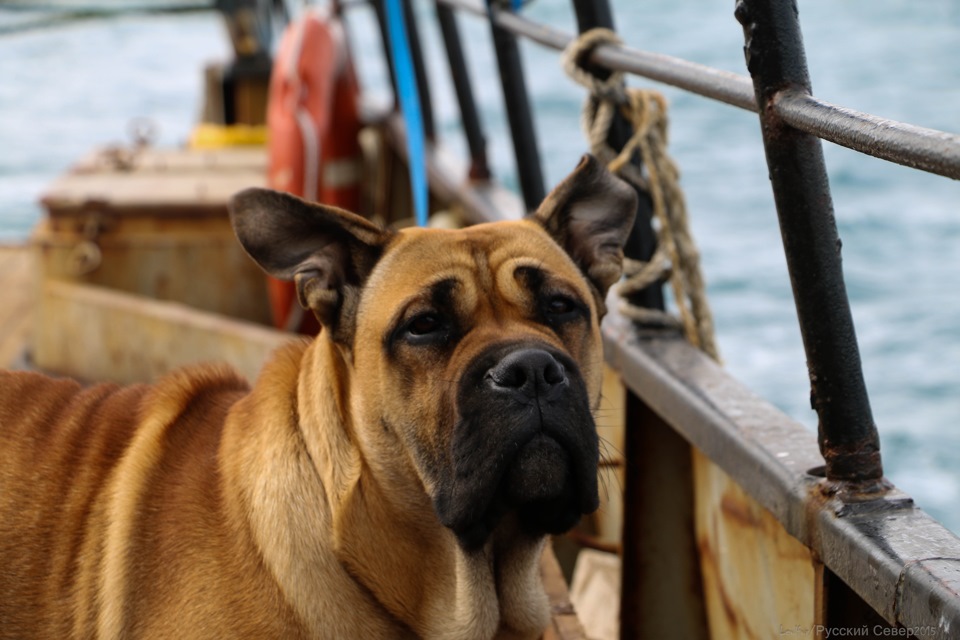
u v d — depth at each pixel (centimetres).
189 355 579
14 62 2159
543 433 242
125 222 637
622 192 297
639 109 377
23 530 290
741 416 301
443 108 1841
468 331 259
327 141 758
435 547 270
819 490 250
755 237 1166
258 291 653
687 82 292
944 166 179
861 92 1817
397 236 276
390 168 793
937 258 1108
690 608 355
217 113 954
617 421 400
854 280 1052
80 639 279
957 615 196
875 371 859
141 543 279
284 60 689
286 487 271
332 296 271
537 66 2231
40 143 1436
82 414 308
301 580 264
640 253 385
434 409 255
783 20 234
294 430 279
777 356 877
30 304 759
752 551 307
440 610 273
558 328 270
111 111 1697
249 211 270
